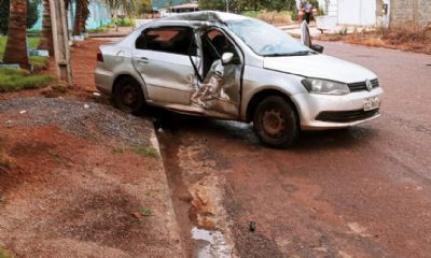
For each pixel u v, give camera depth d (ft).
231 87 25.31
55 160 18.84
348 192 19.31
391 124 28.66
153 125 28.02
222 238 16.17
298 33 101.40
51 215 15.03
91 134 22.76
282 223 16.99
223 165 22.88
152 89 28.37
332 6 122.93
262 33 27.02
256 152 24.50
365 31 93.09
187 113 27.55
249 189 20.01
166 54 27.86
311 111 23.20
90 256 13.26
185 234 16.47
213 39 26.68
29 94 30.86
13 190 15.85
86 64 51.60
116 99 30.07
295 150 24.52
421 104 33.60
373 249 15.19
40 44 53.31
